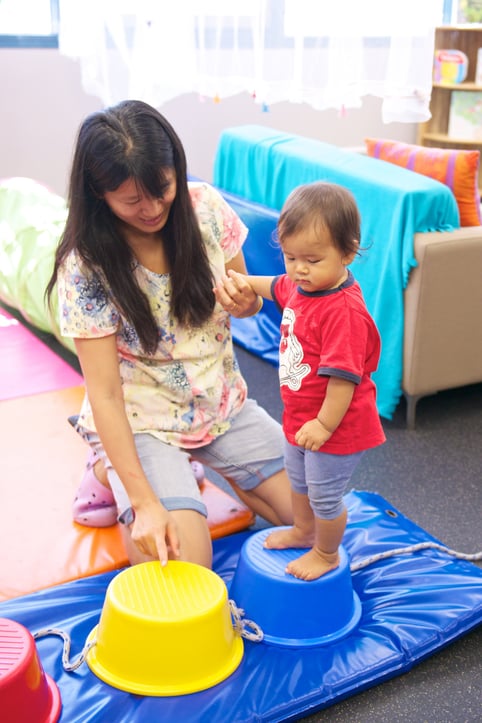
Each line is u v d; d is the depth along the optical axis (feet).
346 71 10.78
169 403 5.42
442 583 5.37
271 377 9.33
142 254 5.01
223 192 10.59
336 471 4.61
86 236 4.75
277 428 5.83
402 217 7.59
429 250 7.51
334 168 8.61
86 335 4.94
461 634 5.02
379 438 4.68
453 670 4.94
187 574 4.69
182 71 11.46
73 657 4.72
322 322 4.38
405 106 10.89
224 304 5.07
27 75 12.34
